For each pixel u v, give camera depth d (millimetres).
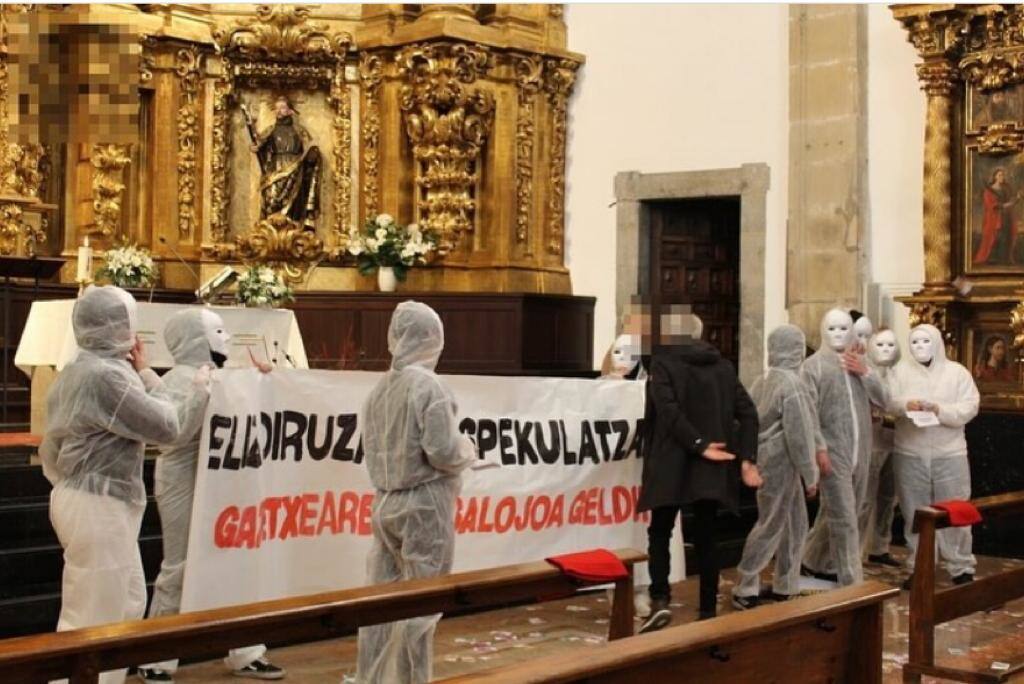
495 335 12797
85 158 12812
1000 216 11078
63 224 12766
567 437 7609
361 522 6719
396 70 13305
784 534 8148
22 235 11898
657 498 7195
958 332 11258
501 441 7406
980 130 11164
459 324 12836
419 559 5516
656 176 13086
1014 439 10578
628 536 7816
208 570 6145
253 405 6324
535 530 7496
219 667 6520
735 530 10258
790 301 12203
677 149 12984
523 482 7457
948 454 9016
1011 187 11023
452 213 13164
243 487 6270
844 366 8336
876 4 11867
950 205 11227
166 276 13133
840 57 11922
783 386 7852
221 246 13320
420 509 5520
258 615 4246
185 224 13289
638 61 13273
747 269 12516
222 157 13398
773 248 12391
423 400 5465
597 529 7715
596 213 13547
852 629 5051
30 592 6754
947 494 9008
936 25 11133
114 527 5191
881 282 11812
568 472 7609
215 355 6320
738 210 13789
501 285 13109
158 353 9125
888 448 9750
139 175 13172
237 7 13422
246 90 13578
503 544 7395
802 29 12172
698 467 7207
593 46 13586
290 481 6543
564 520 7602
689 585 9188
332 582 6668
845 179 11883
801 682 4789
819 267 12023
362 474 6688
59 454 5219
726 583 9164
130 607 5266
